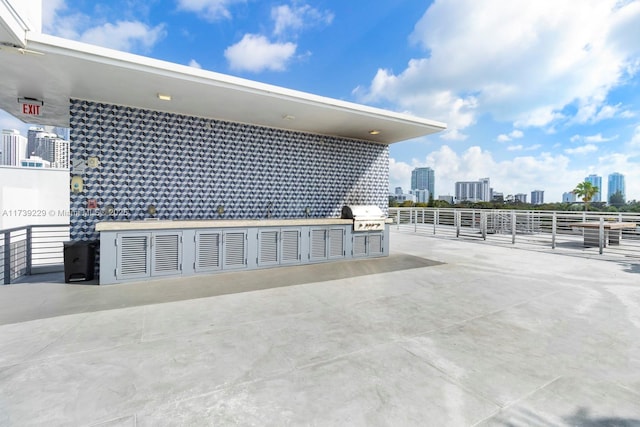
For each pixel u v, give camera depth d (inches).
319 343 88.7
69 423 54.2
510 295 139.0
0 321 104.3
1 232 167.0
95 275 169.6
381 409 58.9
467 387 66.6
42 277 187.9
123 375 70.5
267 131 228.5
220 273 179.6
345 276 175.6
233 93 160.2
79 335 93.0
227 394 63.6
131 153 183.8
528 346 87.3
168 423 54.6
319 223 212.7
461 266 205.0
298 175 243.1
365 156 276.8
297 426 54.0
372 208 239.5
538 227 378.6
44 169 322.7
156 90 155.9
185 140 199.2
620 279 169.0
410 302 128.6
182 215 199.2
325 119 208.5
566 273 184.1
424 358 79.9
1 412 56.9
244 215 220.5
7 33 102.3
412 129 235.5
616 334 95.7
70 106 168.7
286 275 177.0
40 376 69.6
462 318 109.8
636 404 60.8
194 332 96.1
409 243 325.4
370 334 95.4
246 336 93.4
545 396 63.4
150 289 145.9
